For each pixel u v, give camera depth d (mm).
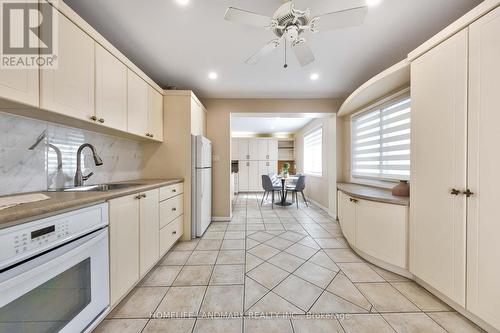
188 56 2201
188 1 1445
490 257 1129
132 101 1937
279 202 5391
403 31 1801
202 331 1208
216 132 3584
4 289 718
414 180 1619
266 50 1664
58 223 921
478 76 1166
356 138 3355
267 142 7227
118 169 2199
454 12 1571
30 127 1344
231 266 1990
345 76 2723
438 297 1496
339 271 1892
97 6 1482
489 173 1127
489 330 1181
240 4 1478
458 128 1279
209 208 3309
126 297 1516
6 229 740
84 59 1362
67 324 975
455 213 1309
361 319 1301
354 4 1491
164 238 2070
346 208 2484
